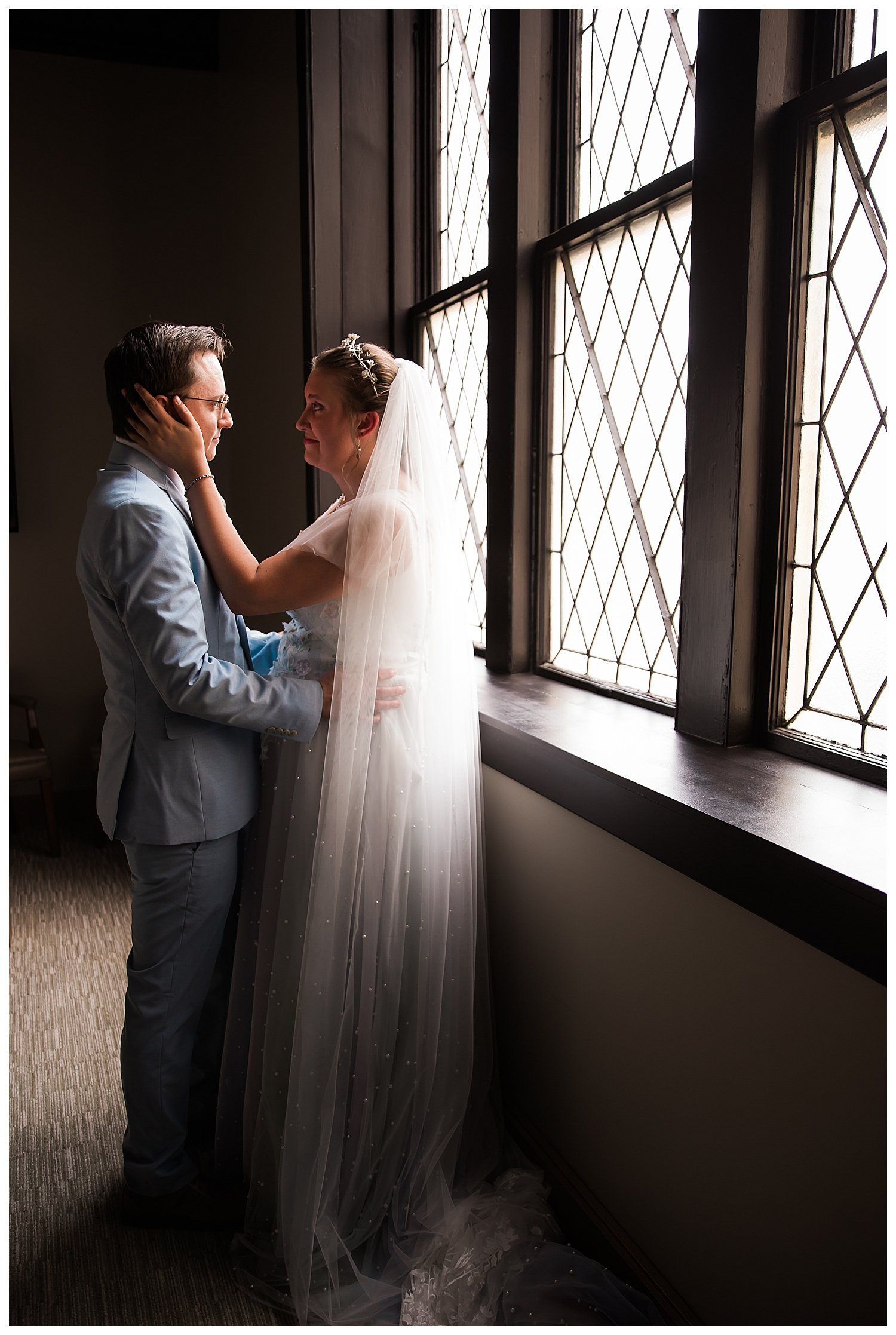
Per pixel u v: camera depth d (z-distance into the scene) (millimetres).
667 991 1542
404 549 1734
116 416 1770
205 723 1770
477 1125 1979
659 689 1974
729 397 1555
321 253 3121
